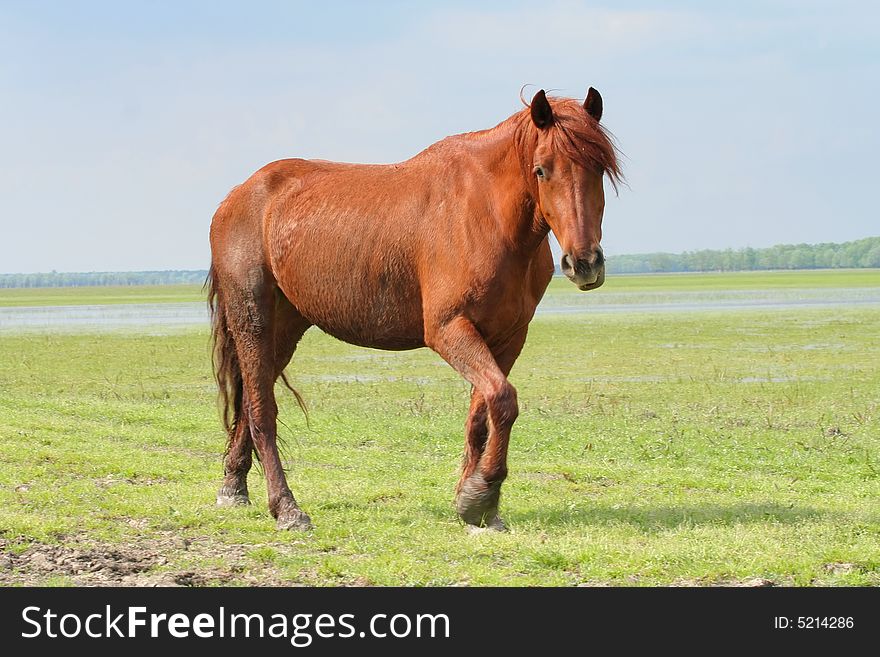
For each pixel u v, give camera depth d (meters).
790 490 11.24
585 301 90.50
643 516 9.59
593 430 15.90
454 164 8.70
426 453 14.05
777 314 57.78
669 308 70.19
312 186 9.58
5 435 14.07
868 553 7.89
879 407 18.88
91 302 128.62
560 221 7.82
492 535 8.48
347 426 16.12
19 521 8.77
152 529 8.99
